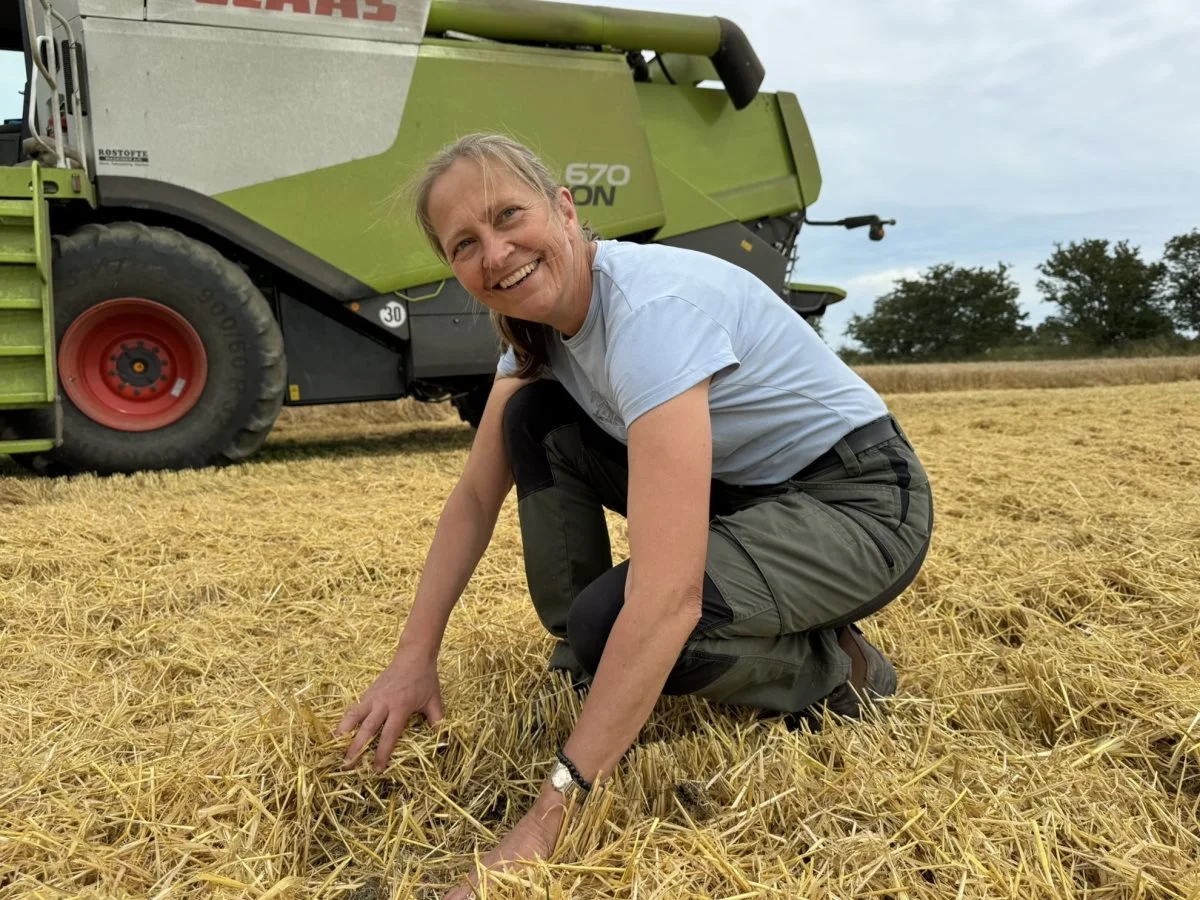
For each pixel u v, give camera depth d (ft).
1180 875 4.06
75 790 5.09
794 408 5.24
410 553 10.43
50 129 18.06
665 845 4.34
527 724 5.64
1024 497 12.87
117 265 16.61
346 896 4.22
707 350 4.52
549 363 5.65
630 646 4.26
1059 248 162.71
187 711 6.31
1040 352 152.35
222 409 17.81
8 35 19.97
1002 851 4.27
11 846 4.42
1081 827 4.49
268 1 17.44
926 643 7.07
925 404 35.32
